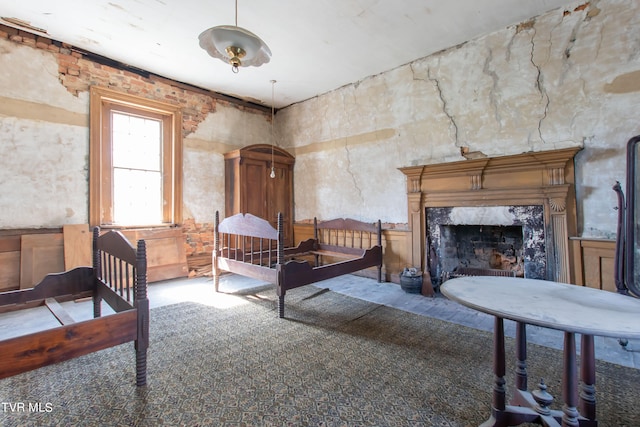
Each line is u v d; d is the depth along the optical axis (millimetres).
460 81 3574
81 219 3744
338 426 1446
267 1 2812
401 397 1665
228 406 1595
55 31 3338
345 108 4766
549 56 2994
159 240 4320
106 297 2287
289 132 5699
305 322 2764
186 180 4680
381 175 4344
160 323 2732
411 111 4004
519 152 3186
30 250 3344
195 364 2023
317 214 5219
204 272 4652
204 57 3895
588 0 2773
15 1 2820
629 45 2594
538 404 1352
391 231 4219
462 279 1672
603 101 2715
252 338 2424
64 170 3629
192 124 4758
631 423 1455
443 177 3699
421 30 3299
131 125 4270
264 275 3068
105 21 3141
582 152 2826
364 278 4473
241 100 5391
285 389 1744
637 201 2113
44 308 3123
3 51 3262
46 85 3514
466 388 1747
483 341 2363
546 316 1092
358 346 2283
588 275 2785
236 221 3557
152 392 1718
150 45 3613
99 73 3885
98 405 1604
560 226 2906
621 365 1997
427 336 2459
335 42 3521
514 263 3613
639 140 2119
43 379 1845
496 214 3338
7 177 3275
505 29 3246
